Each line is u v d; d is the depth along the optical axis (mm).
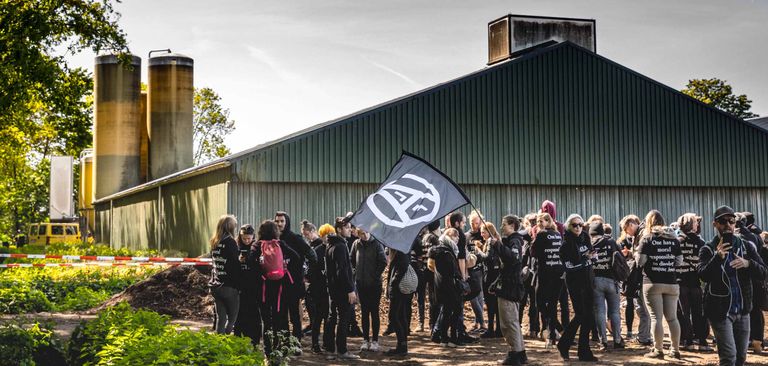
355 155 26781
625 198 30328
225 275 9945
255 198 25219
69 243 43250
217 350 7453
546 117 29453
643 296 11828
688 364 10367
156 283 16656
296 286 10281
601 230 11828
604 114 30188
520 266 10539
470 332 13609
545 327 11891
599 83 30250
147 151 51000
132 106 48219
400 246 9695
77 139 51000
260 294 9805
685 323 11625
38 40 25328
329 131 26438
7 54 25062
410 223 9742
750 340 11805
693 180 31109
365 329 11656
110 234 46844
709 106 31500
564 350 10758
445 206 9781
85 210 57031
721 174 31516
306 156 26047
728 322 8906
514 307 10469
